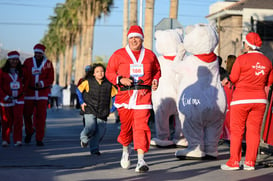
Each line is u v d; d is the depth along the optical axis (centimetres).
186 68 1024
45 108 1345
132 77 866
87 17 6519
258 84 880
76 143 1389
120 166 938
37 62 1355
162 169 902
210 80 1019
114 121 2619
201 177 813
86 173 850
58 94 4062
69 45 8156
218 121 1025
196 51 1018
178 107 1040
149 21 2717
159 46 1298
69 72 8200
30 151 1194
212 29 1025
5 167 920
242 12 4878
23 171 866
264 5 4928
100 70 1109
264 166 941
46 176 814
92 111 1099
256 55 884
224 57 5025
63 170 884
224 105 1020
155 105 1291
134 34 867
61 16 7544
